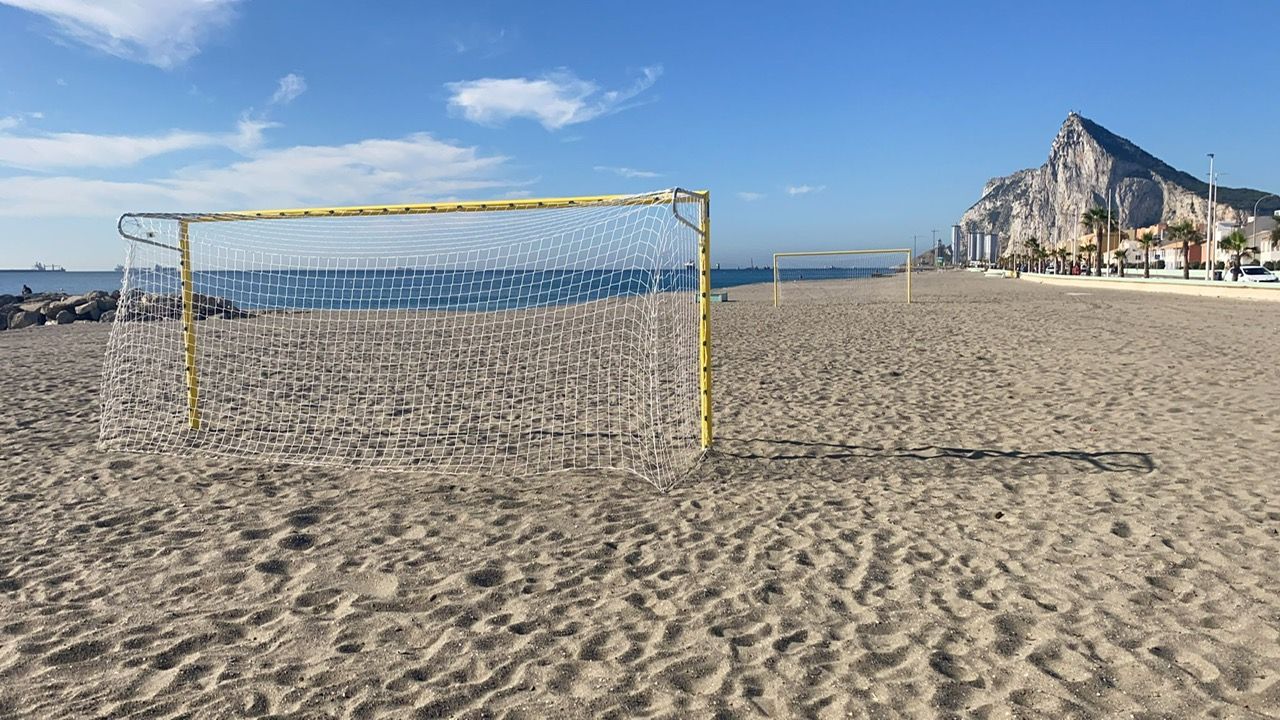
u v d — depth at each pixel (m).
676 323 8.89
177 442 6.60
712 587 3.56
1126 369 9.48
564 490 5.15
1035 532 4.15
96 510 4.79
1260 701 2.54
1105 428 6.44
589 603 3.43
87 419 7.54
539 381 9.48
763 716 2.53
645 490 5.11
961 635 3.05
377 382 9.65
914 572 3.67
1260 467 5.19
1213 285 28.09
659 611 3.33
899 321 18.05
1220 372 9.06
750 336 15.02
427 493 5.12
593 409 7.80
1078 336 13.54
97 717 2.58
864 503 4.72
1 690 2.76
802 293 38.88
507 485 5.29
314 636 3.15
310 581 3.71
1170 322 16.23
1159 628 3.07
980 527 4.25
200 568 3.88
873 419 7.05
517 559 3.96
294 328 14.74
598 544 4.14
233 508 4.84
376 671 2.86
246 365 11.01
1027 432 6.40
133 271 8.04
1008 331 14.80
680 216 5.17
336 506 4.86
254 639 3.13
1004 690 2.65
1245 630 3.03
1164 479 5.00
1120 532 4.11
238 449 6.38
